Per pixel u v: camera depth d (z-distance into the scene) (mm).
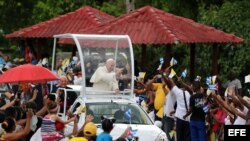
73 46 72000
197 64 74312
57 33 72500
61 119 41438
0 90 55688
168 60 61219
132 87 48000
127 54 48594
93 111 43500
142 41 60938
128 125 42344
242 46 68188
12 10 97375
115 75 47531
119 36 48781
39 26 74688
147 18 63594
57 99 46969
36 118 35031
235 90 42688
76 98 47906
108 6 91688
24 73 38906
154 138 41969
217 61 66250
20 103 43531
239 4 71250
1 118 35094
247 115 39031
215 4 79500
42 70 39500
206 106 46594
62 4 91938
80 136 34844
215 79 49250
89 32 63219
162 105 51500
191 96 46500
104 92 47156
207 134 48438
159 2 85938
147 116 44250
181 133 47906
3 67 65062
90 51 48000
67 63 63375
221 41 63125
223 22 70875
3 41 101125
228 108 42625
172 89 47906
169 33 60594
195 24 64438
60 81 49719
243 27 69375
